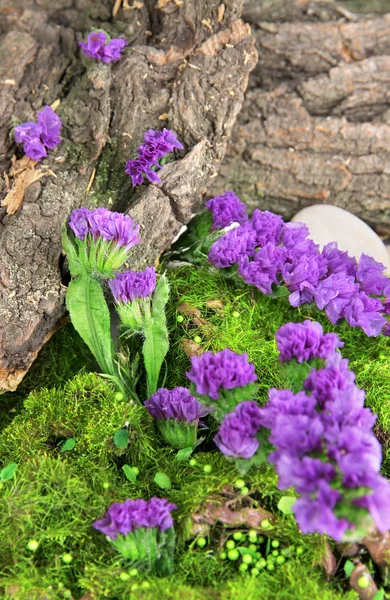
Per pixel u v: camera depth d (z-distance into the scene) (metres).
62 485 0.30
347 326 0.36
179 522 0.29
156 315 0.32
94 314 0.32
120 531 0.27
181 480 0.30
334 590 0.28
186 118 0.36
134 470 0.31
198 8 0.37
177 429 0.31
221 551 0.29
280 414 0.26
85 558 0.29
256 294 0.36
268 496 0.29
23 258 0.32
